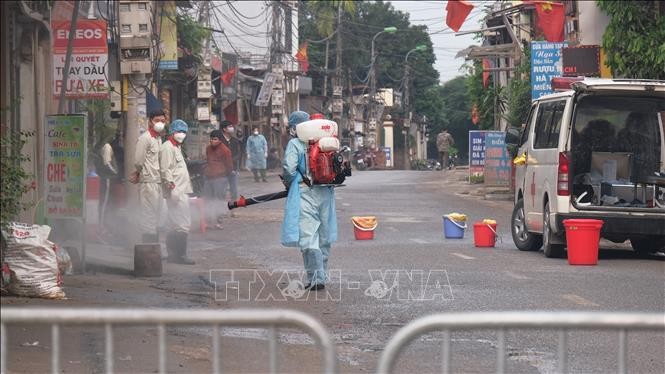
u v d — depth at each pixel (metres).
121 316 5.93
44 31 24.61
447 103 155.38
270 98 80.06
